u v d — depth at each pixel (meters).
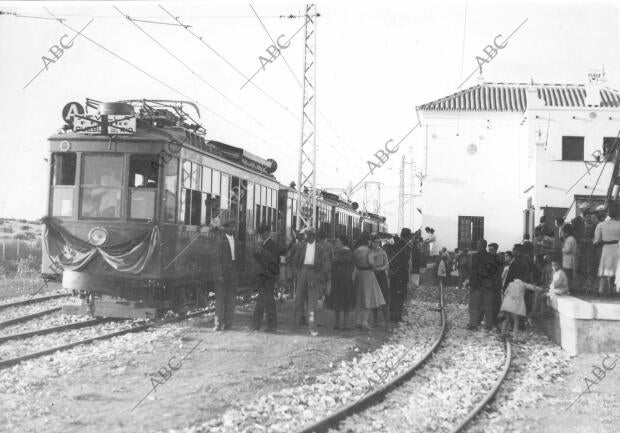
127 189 12.13
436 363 10.56
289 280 17.42
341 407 7.42
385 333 13.40
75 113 12.82
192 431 6.16
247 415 6.79
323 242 12.60
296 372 9.05
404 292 15.34
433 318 16.69
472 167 30.00
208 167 13.92
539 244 17.27
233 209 15.50
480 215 29.88
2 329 11.45
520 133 29.62
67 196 12.39
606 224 13.58
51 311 13.37
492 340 13.31
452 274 27.09
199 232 13.57
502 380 9.35
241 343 10.79
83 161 12.30
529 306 14.59
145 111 13.34
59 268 12.27
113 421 6.37
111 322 12.35
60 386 7.63
